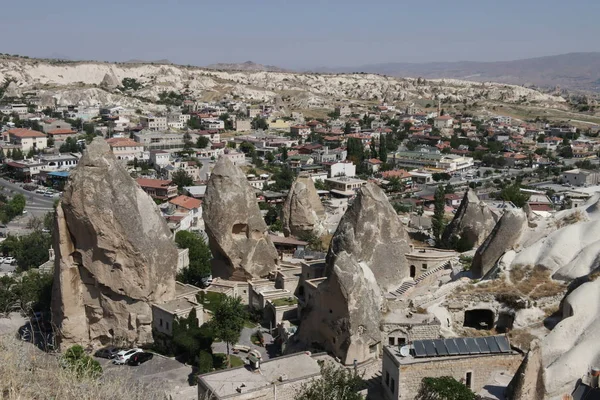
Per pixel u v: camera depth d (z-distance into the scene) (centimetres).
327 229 10725
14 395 2497
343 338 5144
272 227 11600
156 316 6475
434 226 9575
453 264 7050
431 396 3994
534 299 5394
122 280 6475
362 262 5678
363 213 6888
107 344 6700
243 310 6969
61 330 6600
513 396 3884
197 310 6438
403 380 4069
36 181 19250
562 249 5797
